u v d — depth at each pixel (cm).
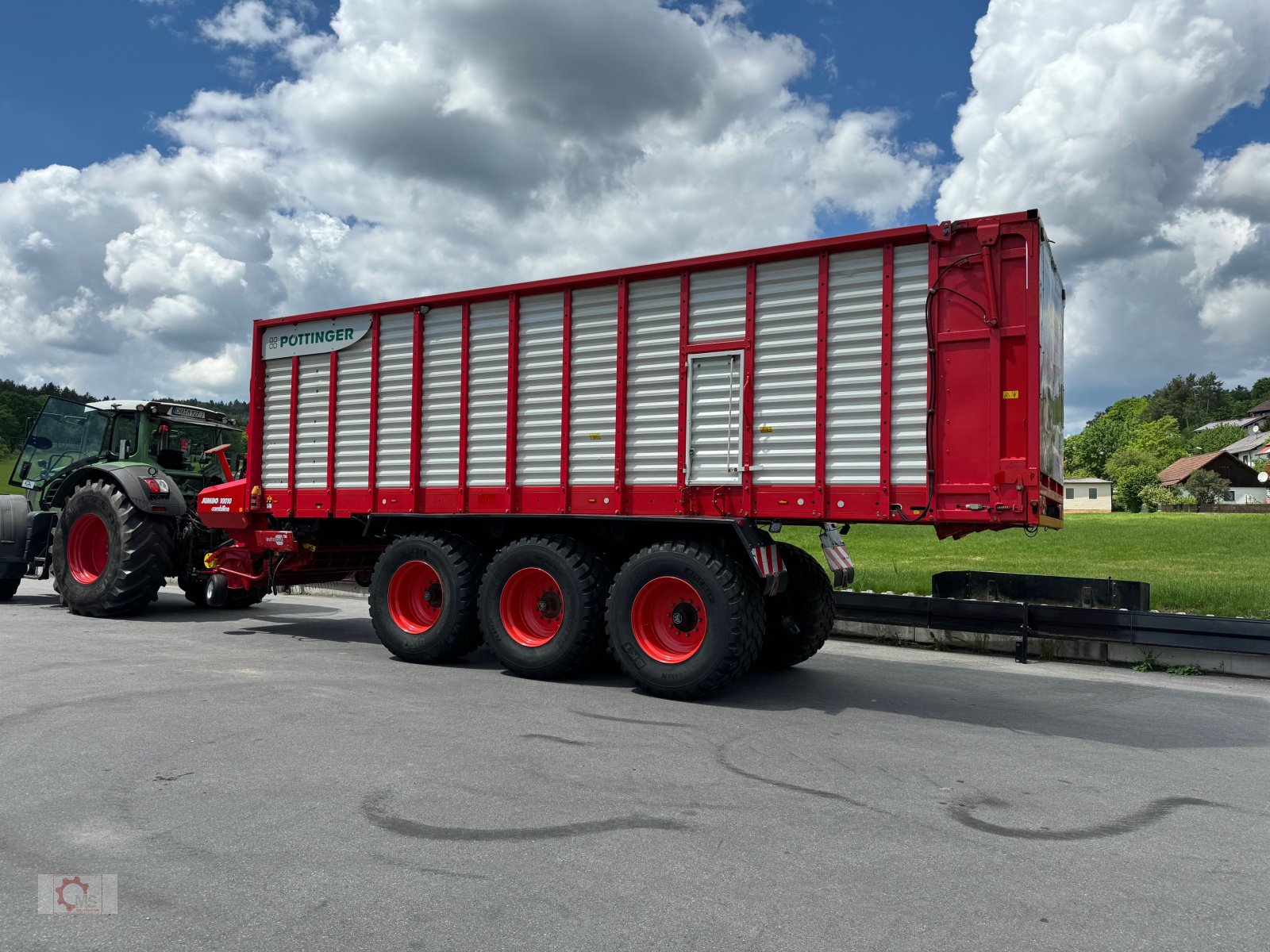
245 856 329
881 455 585
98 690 604
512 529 741
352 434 815
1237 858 348
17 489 1309
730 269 641
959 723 573
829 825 374
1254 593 1041
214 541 1060
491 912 287
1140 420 12850
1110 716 601
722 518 629
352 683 650
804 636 752
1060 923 287
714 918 286
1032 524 552
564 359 702
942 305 572
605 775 436
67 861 324
